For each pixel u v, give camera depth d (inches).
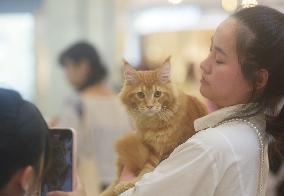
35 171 41.9
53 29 223.3
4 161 39.3
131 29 221.9
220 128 51.8
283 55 51.9
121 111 119.8
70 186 49.4
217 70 52.7
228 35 52.1
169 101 62.6
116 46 221.8
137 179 59.3
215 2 211.6
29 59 227.1
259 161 52.3
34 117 41.1
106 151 119.4
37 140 40.8
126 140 64.7
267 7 54.2
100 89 132.0
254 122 53.6
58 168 49.6
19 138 39.4
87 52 132.6
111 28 221.6
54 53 223.5
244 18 52.2
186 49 214.1
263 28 51.6
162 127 61.9
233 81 52.4
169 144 61.9
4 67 229.1
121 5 221.3
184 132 62.0
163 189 49.4
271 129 55.4
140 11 221.1
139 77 69.3
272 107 54.1
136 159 63.2
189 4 214.7
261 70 52.1
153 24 220.1
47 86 224.4
